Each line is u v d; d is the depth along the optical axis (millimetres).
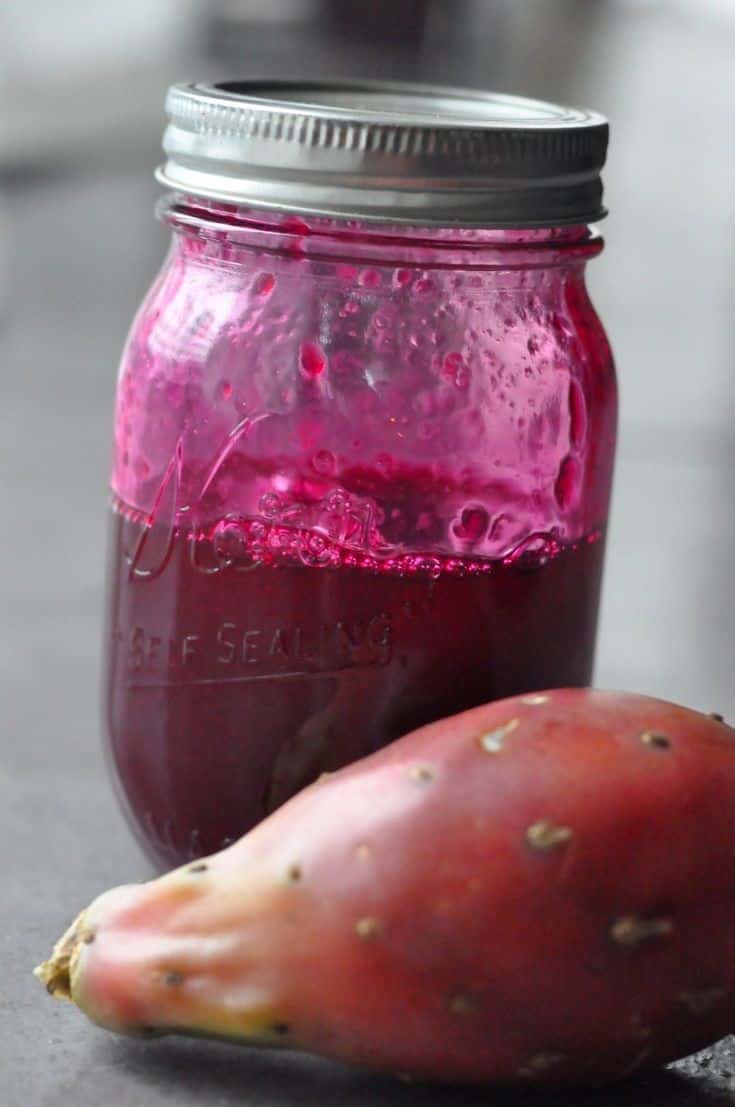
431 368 389
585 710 354
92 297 940
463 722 353
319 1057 358
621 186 1368
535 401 395
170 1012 347
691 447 757
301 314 389
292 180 375
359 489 388
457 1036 340
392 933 336
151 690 404
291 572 389
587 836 337
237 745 397
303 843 342
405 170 371
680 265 1130
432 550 390
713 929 343
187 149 388
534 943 336
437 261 382
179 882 350
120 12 1600
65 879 425
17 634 560
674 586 611
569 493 404
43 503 655
